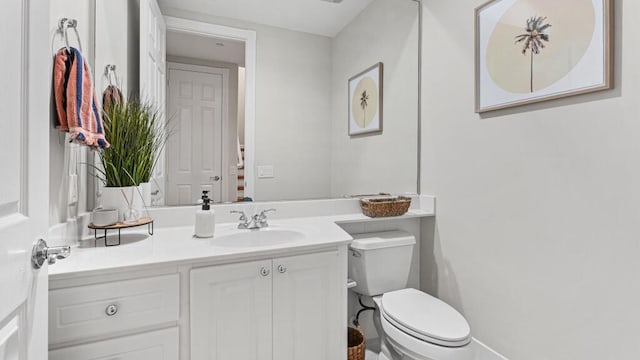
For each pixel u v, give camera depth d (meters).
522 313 1.57
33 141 0.75
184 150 1.72
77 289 1.03
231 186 1.81
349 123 2.06
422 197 2.20
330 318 1.44
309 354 1.40
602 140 1.25
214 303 1.22
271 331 1.32
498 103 1.66
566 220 1.38
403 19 2.19
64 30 1.20
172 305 1.16
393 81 2.18
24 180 0.71
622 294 1.20
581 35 1.30
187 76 1.72
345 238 1.47
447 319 1.48
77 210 1.36
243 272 1.26
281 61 1.90
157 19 1.67
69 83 1.11
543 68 1.44
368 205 1.96
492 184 1.72
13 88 0.66
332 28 2.01
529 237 1.53
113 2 1.59
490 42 1.69
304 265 1.37
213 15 1.76
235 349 1.26
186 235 1.50
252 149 1.85
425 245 2.19
